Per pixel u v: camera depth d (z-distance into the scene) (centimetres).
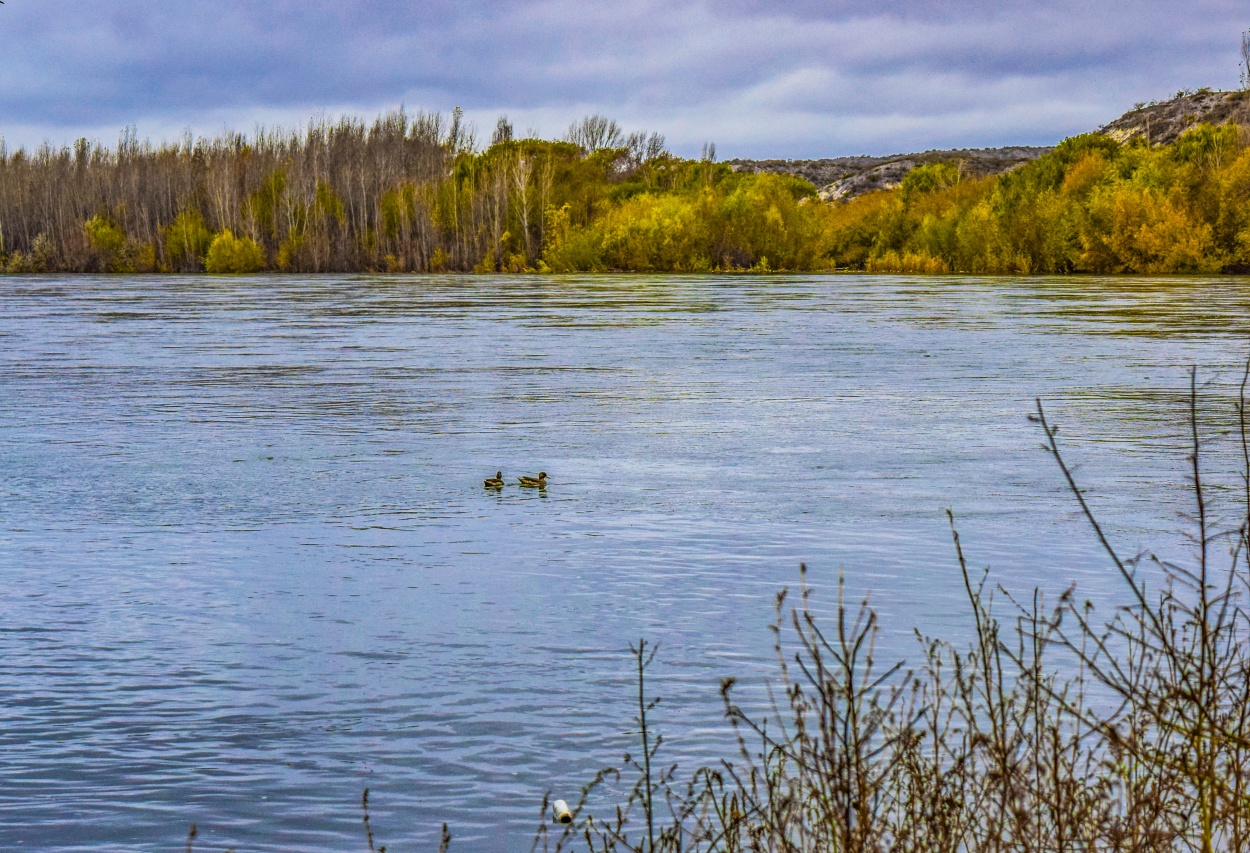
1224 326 3866
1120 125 14788
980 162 17962
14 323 4366
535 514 1341
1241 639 783
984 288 6378
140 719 796
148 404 2264
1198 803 458
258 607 1020
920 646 888
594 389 2445
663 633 945
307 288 6975
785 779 614
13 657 902
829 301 5388
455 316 4600
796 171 19662
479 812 673
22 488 1502
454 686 845
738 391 2395
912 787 487
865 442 1797
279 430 1952
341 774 718
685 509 1358
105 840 650
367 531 1275
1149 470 1573
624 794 682
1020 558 1141
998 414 2070
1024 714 520
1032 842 468
